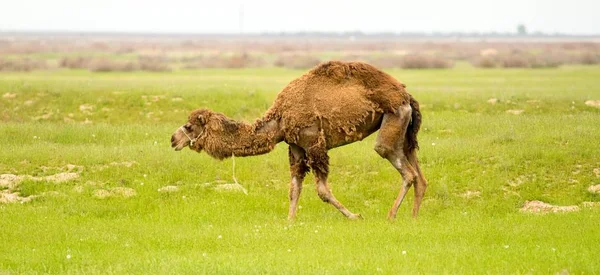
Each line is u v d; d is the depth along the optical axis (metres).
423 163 65.00
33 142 74.38
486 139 70.88
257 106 98.75
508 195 57.94
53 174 61.75
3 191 58.41
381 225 48.62
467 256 40.00
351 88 51.41
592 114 86.75
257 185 61.50
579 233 45.47
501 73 189.62
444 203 57.09
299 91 51.81
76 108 96.56
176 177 61.88
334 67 51.91
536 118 82.81
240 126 52.78
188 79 157.88
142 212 54.62
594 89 120.62
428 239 44.62
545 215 51.50
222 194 58.19
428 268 37.66
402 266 37.88
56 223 50.09
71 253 41.94
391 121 51.25
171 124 89.75
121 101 98.56
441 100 98.88
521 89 120.19
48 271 38.50
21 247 43.84
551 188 58.69
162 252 41.97
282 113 52.00
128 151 67.44
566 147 66.12
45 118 93.81
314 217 53.78
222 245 43.84
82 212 54.00
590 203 55.69
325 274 36.09
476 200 57.44
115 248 43.59
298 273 36.34
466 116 88.88
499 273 36.75
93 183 59.81
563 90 117.38
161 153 66.81
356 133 51.75
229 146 52.50
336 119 51.00
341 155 66.69
